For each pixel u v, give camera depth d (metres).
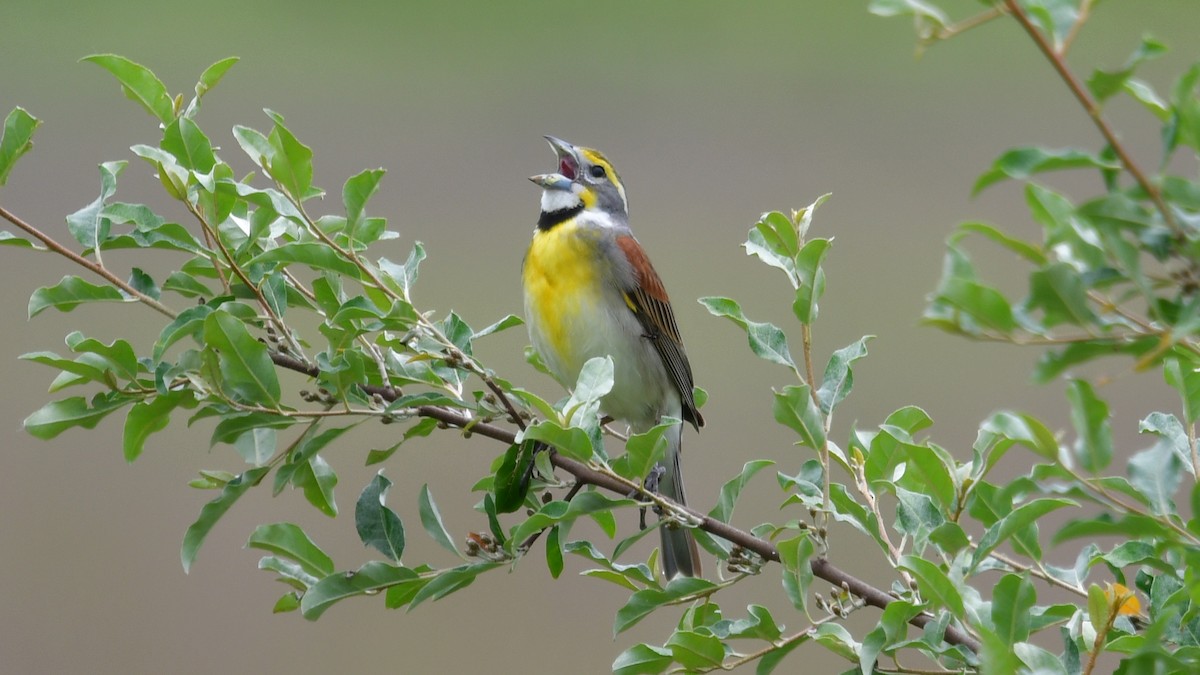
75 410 7.75
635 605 7.62
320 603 7.69
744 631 7.24
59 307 7.93
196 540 7.75
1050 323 5.29
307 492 8.17
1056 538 5.98
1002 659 5.79
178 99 8.36
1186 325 4.98
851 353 7.95
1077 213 5.11
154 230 8.04
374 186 7.95
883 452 7.72
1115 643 6.22
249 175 8.72
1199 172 5.84
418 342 8.50
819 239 7.33
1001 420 5.98
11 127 7.84
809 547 7.19
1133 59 4.93
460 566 7.68
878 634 6.72
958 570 6.58
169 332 7.66
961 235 5.54
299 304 8.59
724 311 7.68
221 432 7.77
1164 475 6.34
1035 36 5.11
